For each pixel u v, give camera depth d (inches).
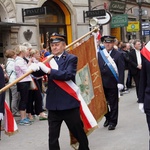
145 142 234.5
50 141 189.2
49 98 187.0
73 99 184.9
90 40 235.3
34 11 613.6
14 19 644.1
